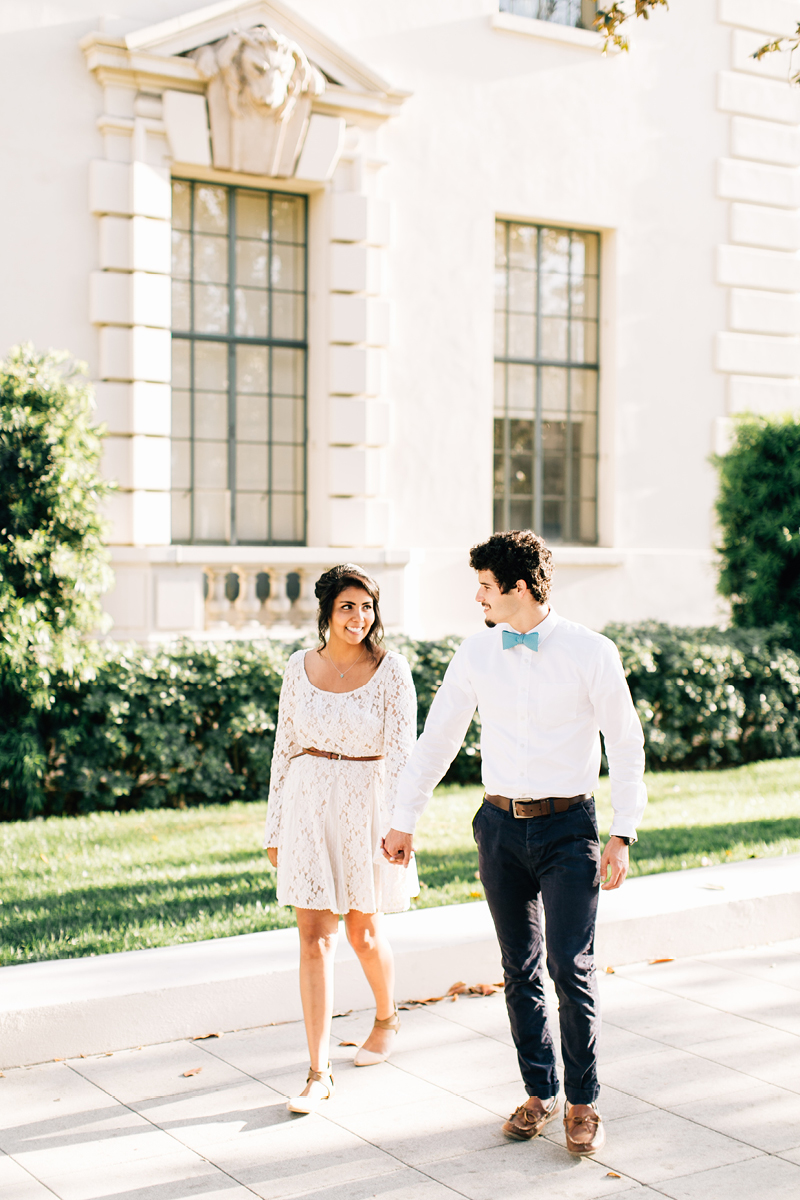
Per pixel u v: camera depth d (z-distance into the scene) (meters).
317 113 10.80
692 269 13.15
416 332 11.55
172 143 10.08
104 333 9.90
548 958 3.64
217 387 10.92
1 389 8.14
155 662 8.73
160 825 8.09
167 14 10.20
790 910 5.90
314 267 11.16
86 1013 4.35
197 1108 3.95
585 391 12.93
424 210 11.55
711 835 7.74
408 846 3.86
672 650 10.63
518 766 3.67
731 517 11.67
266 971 4.69
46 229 9.74
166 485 10.20
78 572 8.30
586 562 12.43
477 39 11.79
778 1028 4.67
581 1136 3.62
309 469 11.34
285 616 10.57
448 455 11.75
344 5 11.12
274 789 4.30
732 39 13.23
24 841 7.57
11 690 8.23
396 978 4.91
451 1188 3.45
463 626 11.84
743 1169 3.57
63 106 9.77
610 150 12.59
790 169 13.70
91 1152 3.64
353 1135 3.77
